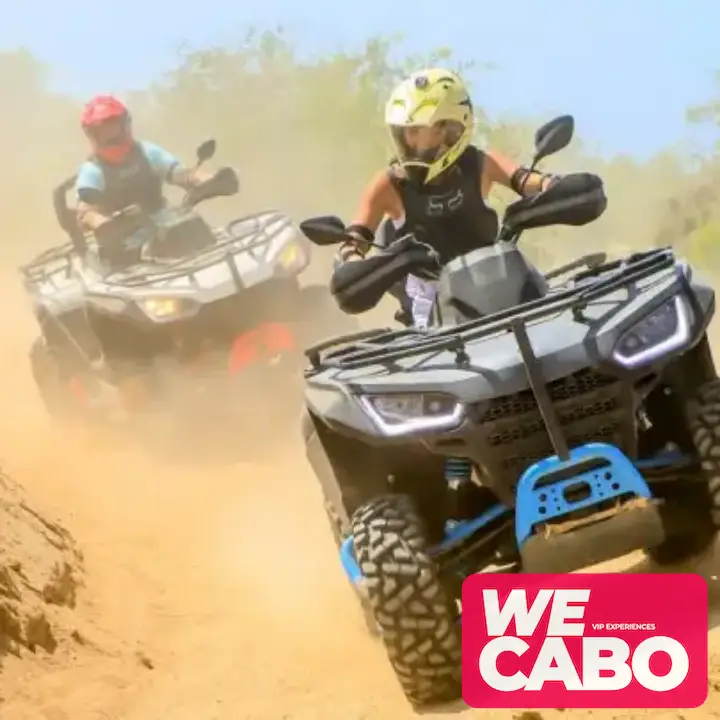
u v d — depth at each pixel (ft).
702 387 24.20
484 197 29.43
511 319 23.24
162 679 26.00
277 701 24.38
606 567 28.25
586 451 22.57
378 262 25.82
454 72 28.19
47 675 24.41
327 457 24.38
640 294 23.85
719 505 23.65
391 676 25.25
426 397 23.09
